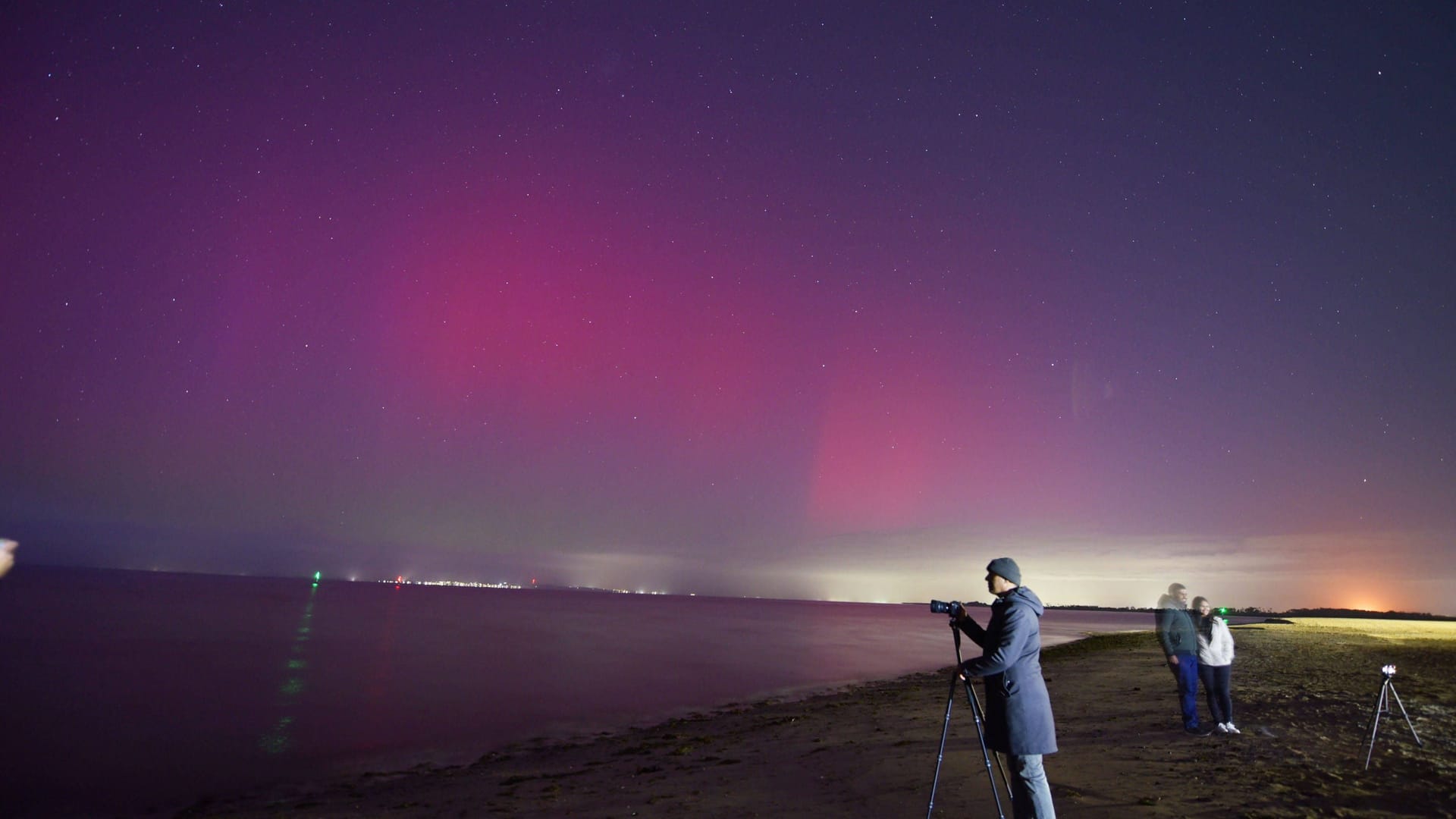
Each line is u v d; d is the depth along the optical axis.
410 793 11.94
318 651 42.44
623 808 9.18
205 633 52.22
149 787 13.84
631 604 187.38
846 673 34.94
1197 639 11.68
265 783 13.95
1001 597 5.97
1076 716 14.78
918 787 9.09
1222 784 8.27
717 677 33.00
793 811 8.41
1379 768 8.97
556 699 25.67
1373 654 29.36
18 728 19.73
